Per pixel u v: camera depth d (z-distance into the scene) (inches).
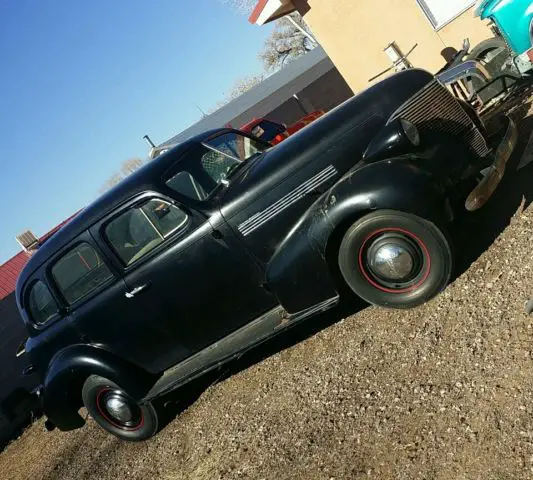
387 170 164.2
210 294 200.2
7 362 611.8
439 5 455.5
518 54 293.1
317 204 175.5
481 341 141.0
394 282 168.6
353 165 183.8
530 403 115.0
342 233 174.7
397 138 169.3
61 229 225.9
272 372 205.8
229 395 215.3
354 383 163.5
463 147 178.2
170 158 208.1
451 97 185.3
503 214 187.2
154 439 230.5
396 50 472.4
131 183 206.5
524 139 235.9
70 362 223.1
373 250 167.3
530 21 283.9
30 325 237.9
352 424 148.7
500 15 292.0
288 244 180.7
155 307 207.5
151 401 218.5
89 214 213.3
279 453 160.2
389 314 181.2
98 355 220.2
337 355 182.5
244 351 193.3
